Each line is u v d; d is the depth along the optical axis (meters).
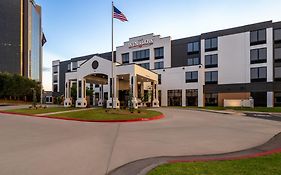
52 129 15.31
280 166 6.75
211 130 15.22
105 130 14.90
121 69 37.38
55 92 91.00
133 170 6.80
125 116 22.33
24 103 72.31
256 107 44.00
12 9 94.69
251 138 12.34
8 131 14.36
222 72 50.97
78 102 42.09
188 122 19.92
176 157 8.28
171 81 53.88
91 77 45.50
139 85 50.00
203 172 6.15
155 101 48.53
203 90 52.66
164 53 58.41
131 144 10.49
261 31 47.19
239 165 6.87
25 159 7.88
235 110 39.28
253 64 47.75
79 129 15.35
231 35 50.44
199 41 54.75
